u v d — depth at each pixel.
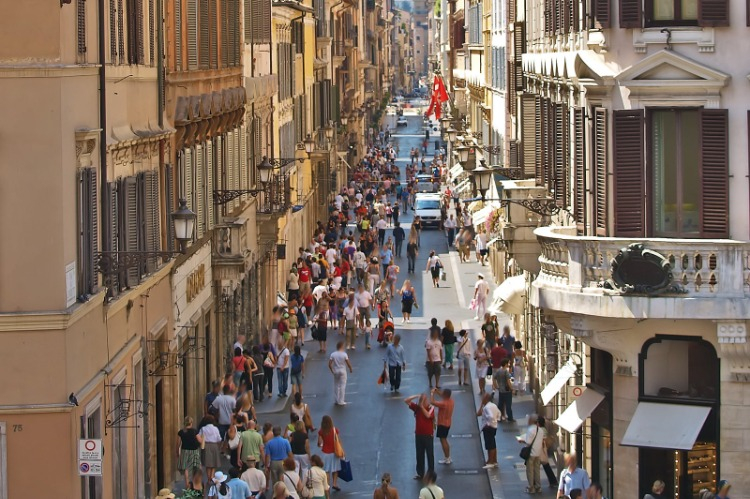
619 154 67.25
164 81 83.69
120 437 68.88
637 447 68.50
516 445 93.75
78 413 59.75
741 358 65.88
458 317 142.75
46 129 57.78
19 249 57.94
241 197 118.44
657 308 64.69
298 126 186.12
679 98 66.12
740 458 67.19
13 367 57.94
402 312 143.75
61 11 58.19
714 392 67.38
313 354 125.81
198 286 96.12
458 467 89.12
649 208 67.12
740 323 64.56
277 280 150.00
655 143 67.00
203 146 99.19
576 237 67.06
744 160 65.69
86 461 58.72
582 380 75.94
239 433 84.06
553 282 68.75
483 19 198.75
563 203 81.25
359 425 99.94
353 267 167.88
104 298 65.31
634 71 66.50
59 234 58.06
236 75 115.31
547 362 90.94
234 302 113.69
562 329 71.62
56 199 58.03
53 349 58.06
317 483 75.00
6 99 57.56
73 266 60.00
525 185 96.44
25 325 57.72
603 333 68.31
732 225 65.88
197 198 95.75
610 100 67.81
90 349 62.75
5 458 58.22
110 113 68.94
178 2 87.94
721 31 65.62
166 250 82.88
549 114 88.00
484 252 181.12
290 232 165.75
